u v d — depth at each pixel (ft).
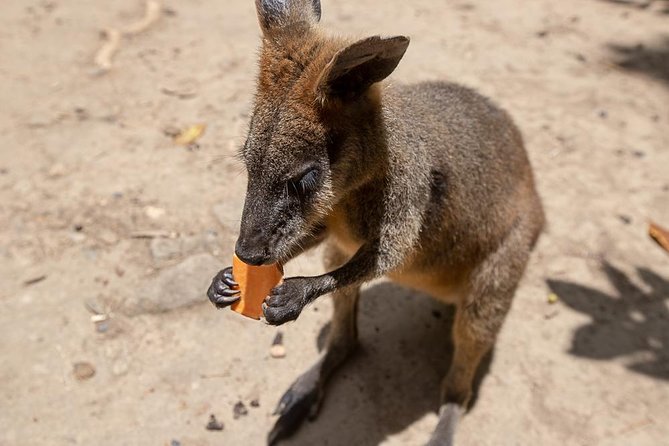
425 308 4.51
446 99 4.02
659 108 6.00
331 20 6.97
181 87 5.80
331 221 3.72
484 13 7.48
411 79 6.06
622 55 6.80
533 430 4.02
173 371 4.12
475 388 4.17
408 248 3.70
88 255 4.55
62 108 5.48
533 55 6.69
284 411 3.96
